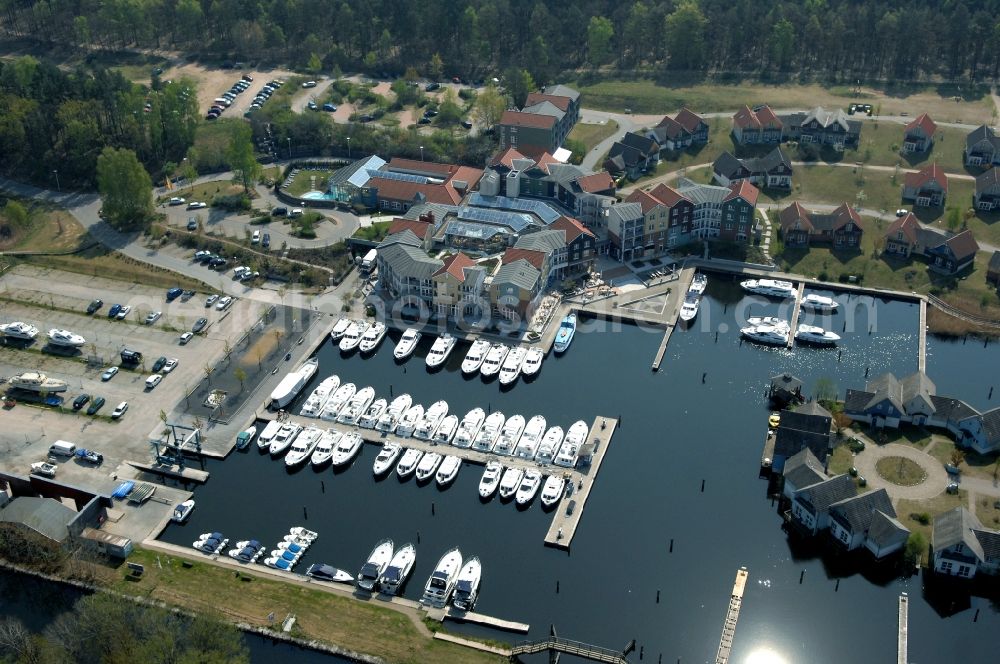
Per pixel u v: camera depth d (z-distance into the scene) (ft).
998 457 558.15
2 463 566.36
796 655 453.58
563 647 451.12
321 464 571.69
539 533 524.93
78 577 491.72
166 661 423.23
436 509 541.34
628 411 615.98
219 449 581.53
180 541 520.01
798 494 523.70
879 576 496.64
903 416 581.12
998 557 483.51
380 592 485.56
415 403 626.23
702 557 507.71
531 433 586.86
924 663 449.06
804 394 625.41
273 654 452.76
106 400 619.67
